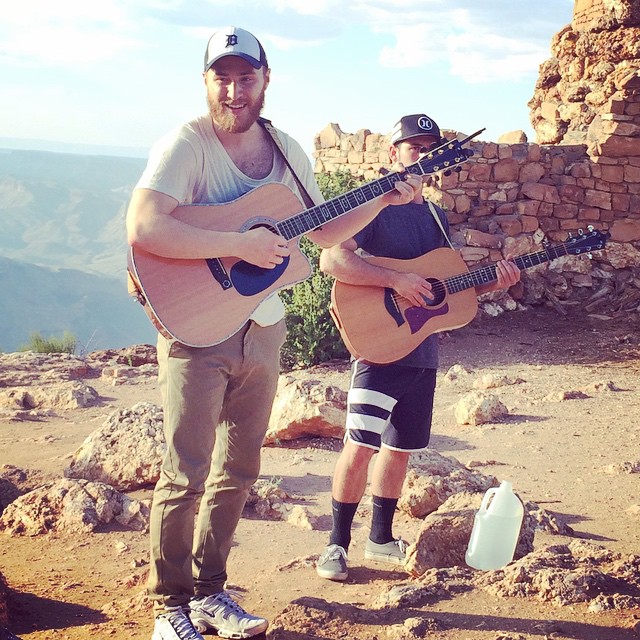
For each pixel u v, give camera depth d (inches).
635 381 403.9
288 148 138.3
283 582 164.2
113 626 144.6
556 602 134.3
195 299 127.9
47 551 192.7
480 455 275.4
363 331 169.6
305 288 470.6
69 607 157.5
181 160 125.6
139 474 233.9
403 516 213.0
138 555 189.5
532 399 362.0
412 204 180.1
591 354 471.5
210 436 128.5
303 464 267.9
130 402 370.9
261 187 133.3
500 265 179.5
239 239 125.8
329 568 163.2
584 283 574.2
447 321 173.2
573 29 655.1
